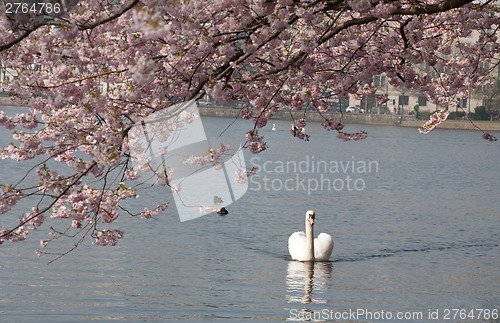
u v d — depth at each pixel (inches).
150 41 374.9
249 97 475.2
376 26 514.9
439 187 2011.6
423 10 384.2
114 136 375.2
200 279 810.8
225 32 377.7
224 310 698.8
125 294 733.9
